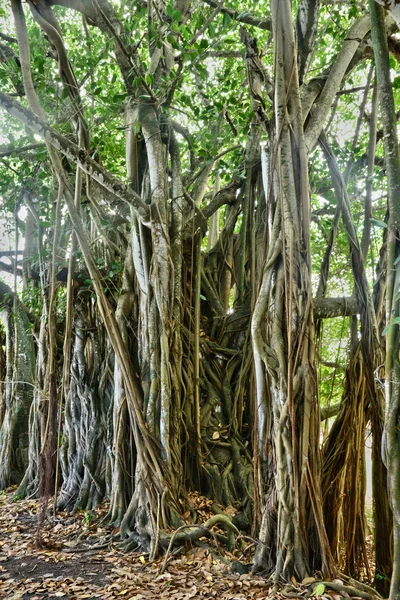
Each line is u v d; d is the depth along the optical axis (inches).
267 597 200.4
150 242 310.0
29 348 459.5
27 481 400.8
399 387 184.5
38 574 236.4
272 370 228.2
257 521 240.1
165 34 328.5
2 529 310.8
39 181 382.3
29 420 413.4
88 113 400.2
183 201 368.8
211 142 394.3
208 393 354.0
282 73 232.2
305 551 214.5
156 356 292.7
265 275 236.7
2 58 359.6
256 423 239.3
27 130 378.9
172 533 258.2
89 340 381.4
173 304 305.0
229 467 326.0
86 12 288.5
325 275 334.6
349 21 379.2
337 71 264.5
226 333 377.4
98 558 255.9
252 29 402.0
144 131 315.6
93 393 364.2
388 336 187.3
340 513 265.1
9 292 459.5
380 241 406.9
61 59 269.9
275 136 240.1
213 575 227.3
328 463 269.1
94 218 348.2
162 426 280.8
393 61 327.3
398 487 182.2
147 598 204.8
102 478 343.6
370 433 283.7
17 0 229.6
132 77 317.1
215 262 407.2
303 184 230.4
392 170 192.1
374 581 270.5
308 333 224.1
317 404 223.0
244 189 399.9
